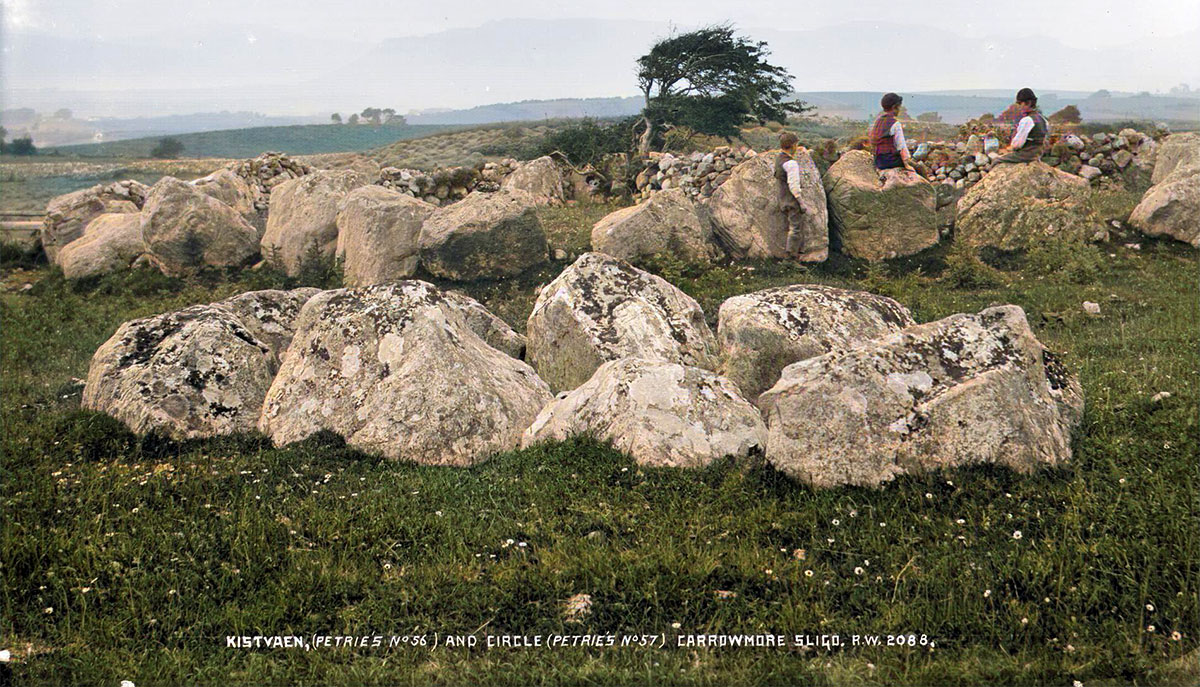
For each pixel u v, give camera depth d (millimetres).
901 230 14125
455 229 13453
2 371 10875
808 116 28828
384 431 6980
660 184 20500
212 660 4359
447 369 7168
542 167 21422
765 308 8016
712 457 6277
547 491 6043
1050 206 14281
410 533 5523
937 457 5742
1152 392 7430
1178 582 4625
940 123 20859
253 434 7594
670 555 5000
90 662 4320
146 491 6312
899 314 8305
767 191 14195
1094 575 4727
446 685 4156
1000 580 4727
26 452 7172
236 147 72562
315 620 4664
